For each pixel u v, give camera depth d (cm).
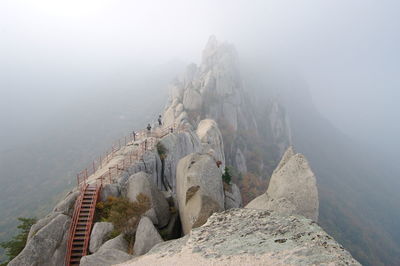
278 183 1962
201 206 2014
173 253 1333
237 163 10062
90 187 2545
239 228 1361
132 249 1884
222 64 12394
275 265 988
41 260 1873
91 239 2002
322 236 1126
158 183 3372
